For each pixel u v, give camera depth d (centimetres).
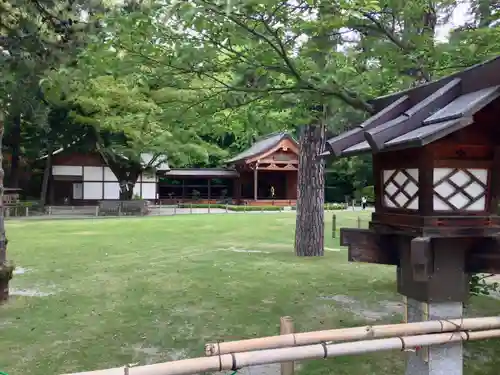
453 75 282
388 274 894
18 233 1576
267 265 987
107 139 2580
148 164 2772
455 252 281
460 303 291
